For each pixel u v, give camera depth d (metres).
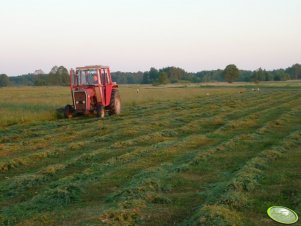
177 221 6.21
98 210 6.66
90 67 20.11
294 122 16.92
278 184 7.95
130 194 7.29
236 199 6.81
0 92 47.34
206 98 35.12
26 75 168.12
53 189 7.69
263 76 130.25
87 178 8.64
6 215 6.50
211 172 9.05
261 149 11.41
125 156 10.48
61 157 11.09
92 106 20.03
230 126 15.73
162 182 8.15
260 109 23.28
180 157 10.55
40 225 6.13
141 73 173.62
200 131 15.29
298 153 10.66
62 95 38.94
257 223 6.05
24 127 17.33
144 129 15.63
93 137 14.29
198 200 7.14
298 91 46.84
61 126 17.31
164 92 45.12
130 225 6.00
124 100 31.19
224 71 116.88
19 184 8.25
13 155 11.51
